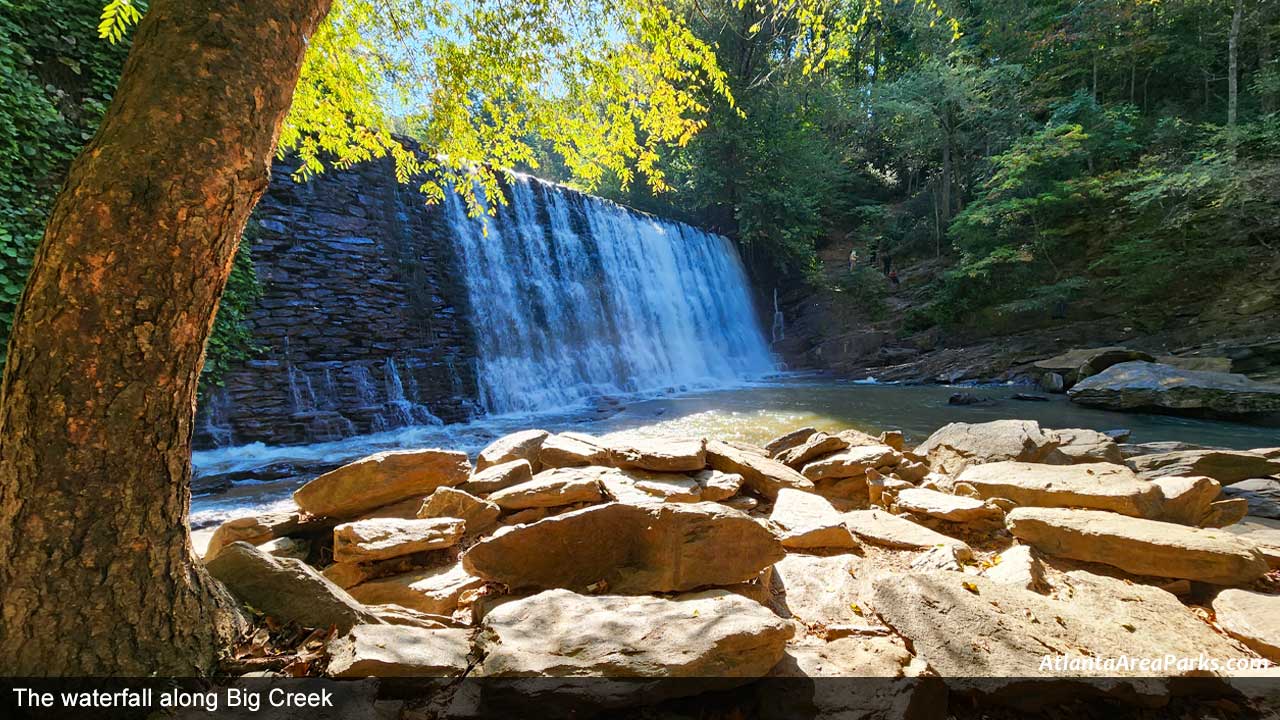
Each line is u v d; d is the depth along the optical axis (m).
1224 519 3.59
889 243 25.56
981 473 4.31
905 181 31.39
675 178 24.33
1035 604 2.31
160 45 1.59
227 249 1.77
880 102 23.28
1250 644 2.12
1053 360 14.55
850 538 3.40
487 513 3.56
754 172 23.17
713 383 17.16
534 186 14.42
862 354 19.77
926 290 20.91
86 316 1.56
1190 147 16.75
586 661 1.80
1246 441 8.31
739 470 4.61
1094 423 9.82
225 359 8.09
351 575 2.90
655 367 16.95
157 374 1.70
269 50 1.74
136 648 1.75
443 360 11.30
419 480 3.91
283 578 2.30
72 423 1.60
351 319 9.91
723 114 21.25
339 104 5.19
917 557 3.17
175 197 1.59
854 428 9.43
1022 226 18.83
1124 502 3.35
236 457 7.70
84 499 1.66
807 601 2.61
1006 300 18.27
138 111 1.57
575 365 14.35
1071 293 16.94
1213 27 19.73
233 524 3.46
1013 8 23.97
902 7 23.64
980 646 1.99
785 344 22.61
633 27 4.99
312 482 3.68
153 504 1.79
